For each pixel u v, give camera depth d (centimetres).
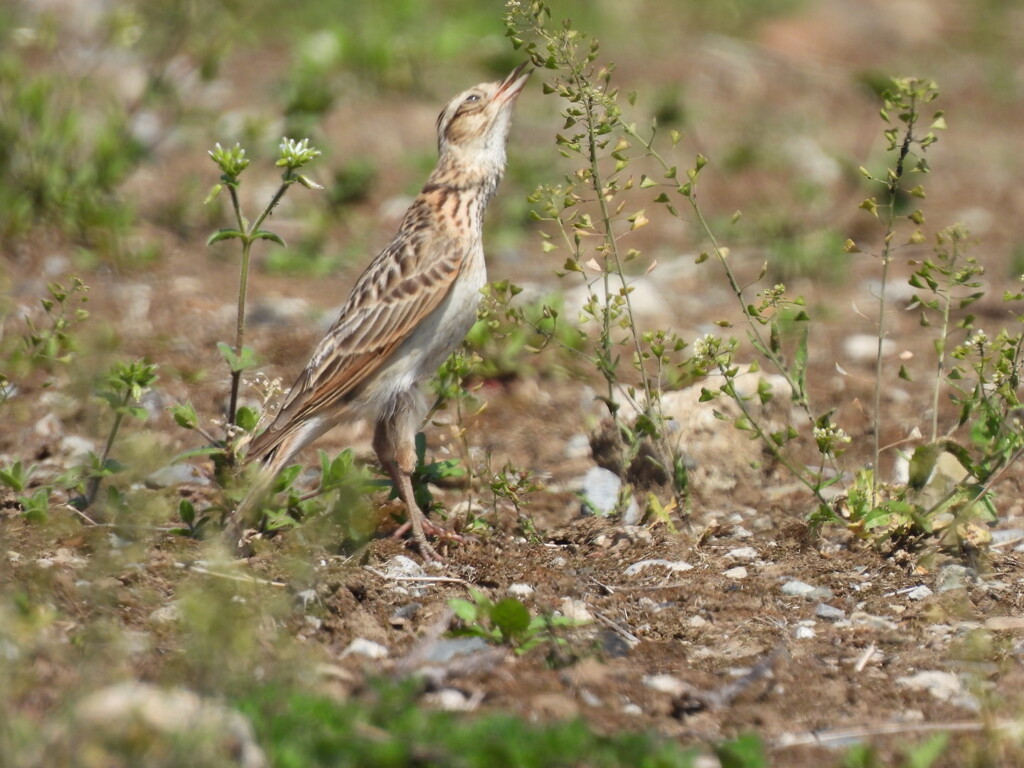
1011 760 782
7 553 984
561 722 791
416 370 1166
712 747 782
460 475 1192
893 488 1170
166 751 684
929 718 850
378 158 2291
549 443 1382
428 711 802
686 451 1234
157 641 886
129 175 2044
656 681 886
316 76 2505
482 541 1134
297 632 942
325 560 1063
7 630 820
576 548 1133
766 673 907
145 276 1766
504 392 1495
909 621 991
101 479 1162
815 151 2436
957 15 3438
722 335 1688
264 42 2836
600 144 1098
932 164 2462
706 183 2286
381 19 2880
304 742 725
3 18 2602
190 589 917
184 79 2412
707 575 1070
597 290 1789
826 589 1047
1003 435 1110
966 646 938
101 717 707
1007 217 2197
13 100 1884
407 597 1019
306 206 2067
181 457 1077
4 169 1842
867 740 816
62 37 2569
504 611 909
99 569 931
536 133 2405
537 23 1112
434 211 1205
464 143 1221
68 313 1605
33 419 1325
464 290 1189
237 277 1806
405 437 1151
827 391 1503
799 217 2114
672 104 2523
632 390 1169
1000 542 1134
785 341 1677
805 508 1207
